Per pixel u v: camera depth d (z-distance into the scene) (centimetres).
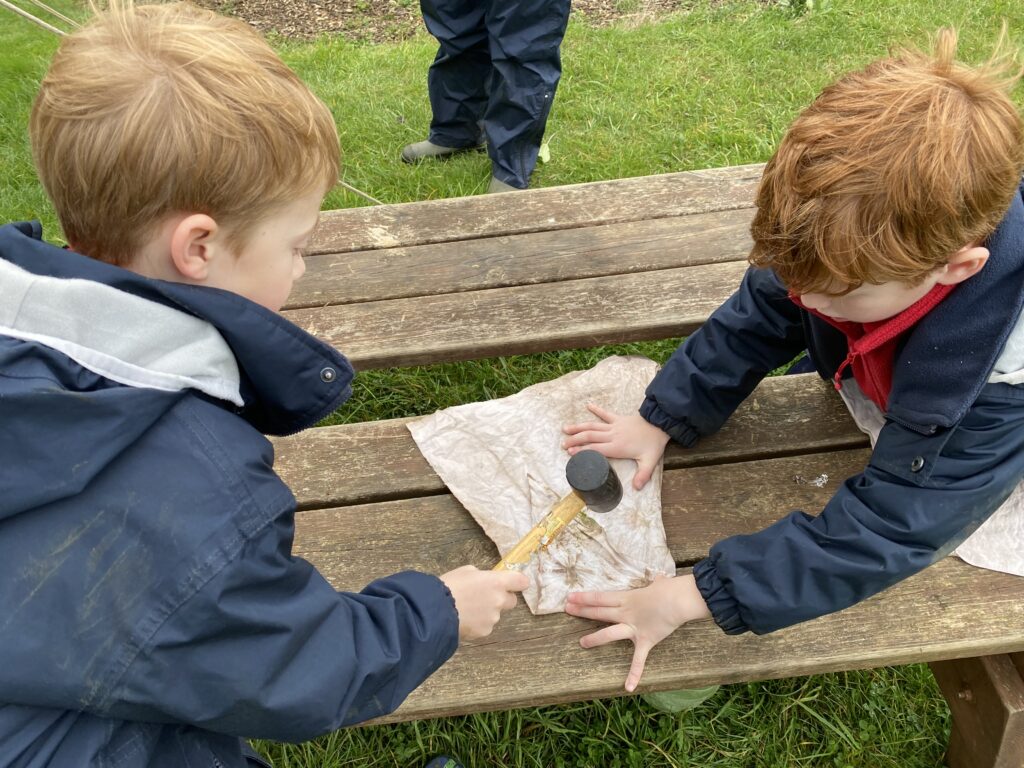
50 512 87
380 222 237
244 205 94
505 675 143
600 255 222
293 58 453
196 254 95
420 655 117
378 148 378
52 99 90
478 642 147
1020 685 150
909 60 118
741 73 414
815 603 132
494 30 310
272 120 93
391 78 430
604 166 356
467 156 373
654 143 368
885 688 192
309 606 102
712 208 234
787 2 461
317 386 111
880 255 106
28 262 91
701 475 171
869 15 449
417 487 172
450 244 228
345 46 469
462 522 166
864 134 106
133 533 88
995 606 146
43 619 86
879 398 152
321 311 211
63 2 455
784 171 113
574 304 208
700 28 454
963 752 171
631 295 210
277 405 112
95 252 99
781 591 132
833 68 416
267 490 96
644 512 164
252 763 138
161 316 92
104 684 88
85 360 87
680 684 143
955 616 145
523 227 232
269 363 105
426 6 330
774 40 438
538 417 183
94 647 88
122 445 87
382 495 172
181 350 94
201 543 90
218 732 108
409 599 118
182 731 107
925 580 150
